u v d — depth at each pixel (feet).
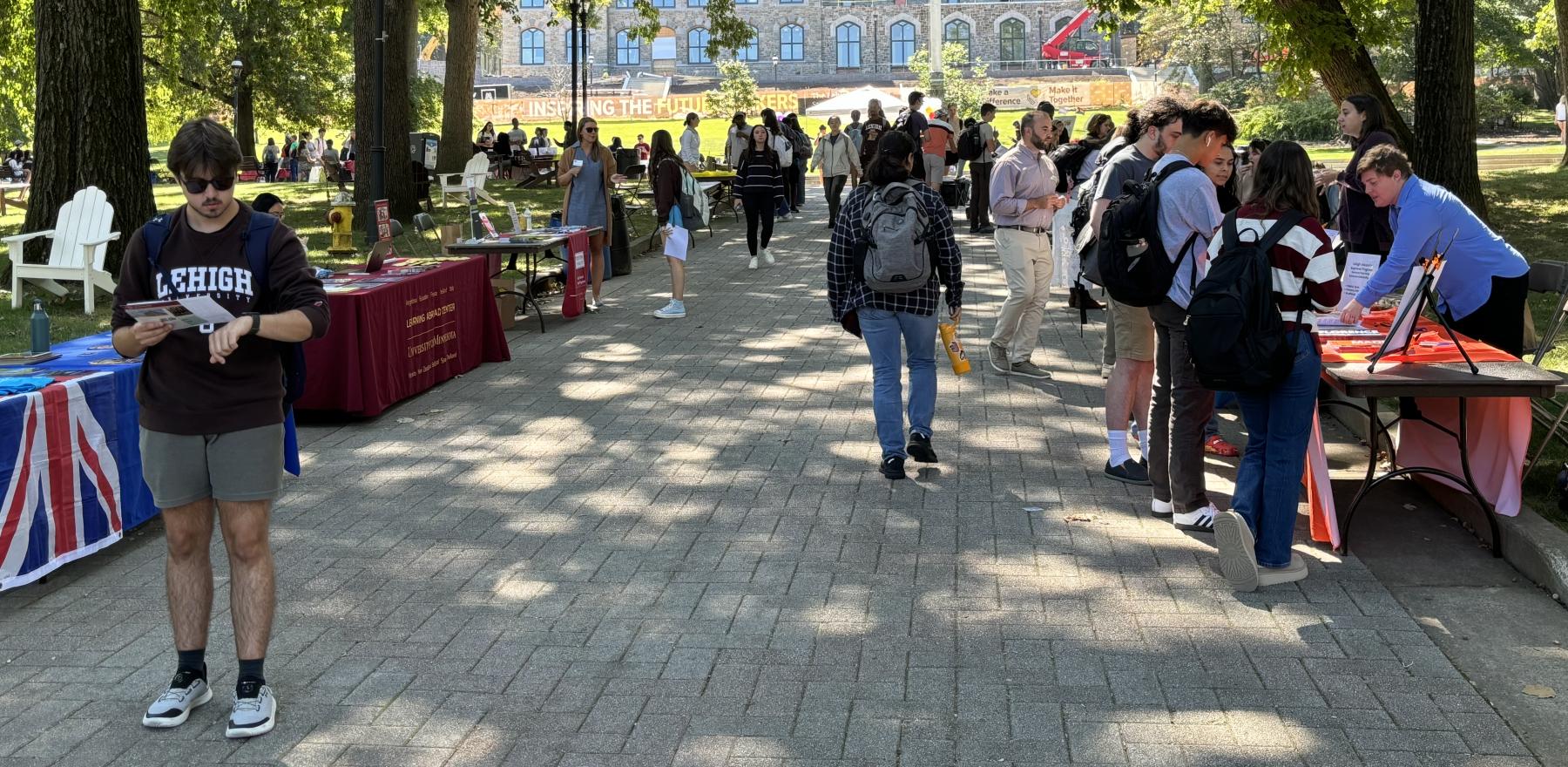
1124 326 23.04
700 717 14.35
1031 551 19.66
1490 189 77.92
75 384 19.40
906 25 347.56
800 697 14.79
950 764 13.20
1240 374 17.40
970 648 16.10
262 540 14.66
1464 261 21.76
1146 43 290.76
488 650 16.28
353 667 15.84
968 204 81.35
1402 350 20.08
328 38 139.44
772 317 42.32
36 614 17.87
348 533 20.92
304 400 28.14
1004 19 344.28
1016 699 14.65
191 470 14.38
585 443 26.43
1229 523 17.56
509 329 40.68
